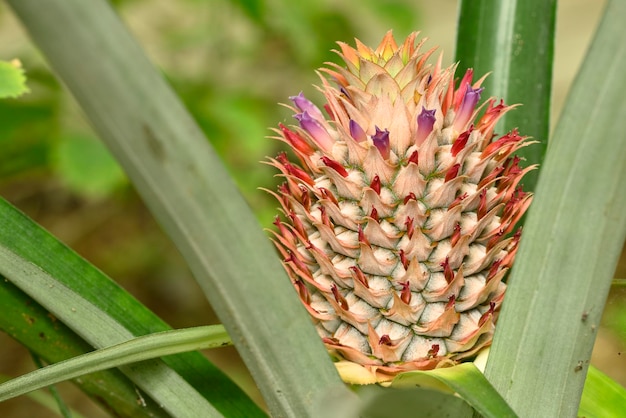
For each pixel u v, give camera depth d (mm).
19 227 675
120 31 544
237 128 1032
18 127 1041
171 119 554
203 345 631
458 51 718
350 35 1151
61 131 1040
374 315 636
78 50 541
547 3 709
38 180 1459
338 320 643
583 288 594
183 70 1225
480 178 641
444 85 638
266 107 1188
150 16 1367
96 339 642
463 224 631
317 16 1114
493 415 577
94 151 978
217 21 1169
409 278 628
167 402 644
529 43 710
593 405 657
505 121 707
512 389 604
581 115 583
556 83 1583
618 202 585
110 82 545
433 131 624
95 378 685
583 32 1756
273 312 580
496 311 642
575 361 602
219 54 1171
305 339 586
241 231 569
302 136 652
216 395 690
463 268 633
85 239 1436
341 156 640
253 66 1280
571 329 598
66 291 645
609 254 590
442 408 624
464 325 634
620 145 580
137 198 1161
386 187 632
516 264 602
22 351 1289
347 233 636
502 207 651
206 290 578
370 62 637
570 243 592
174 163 557
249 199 1043
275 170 1161
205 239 566
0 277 676
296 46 1135
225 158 1062
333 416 594
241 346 585
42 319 680
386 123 633
